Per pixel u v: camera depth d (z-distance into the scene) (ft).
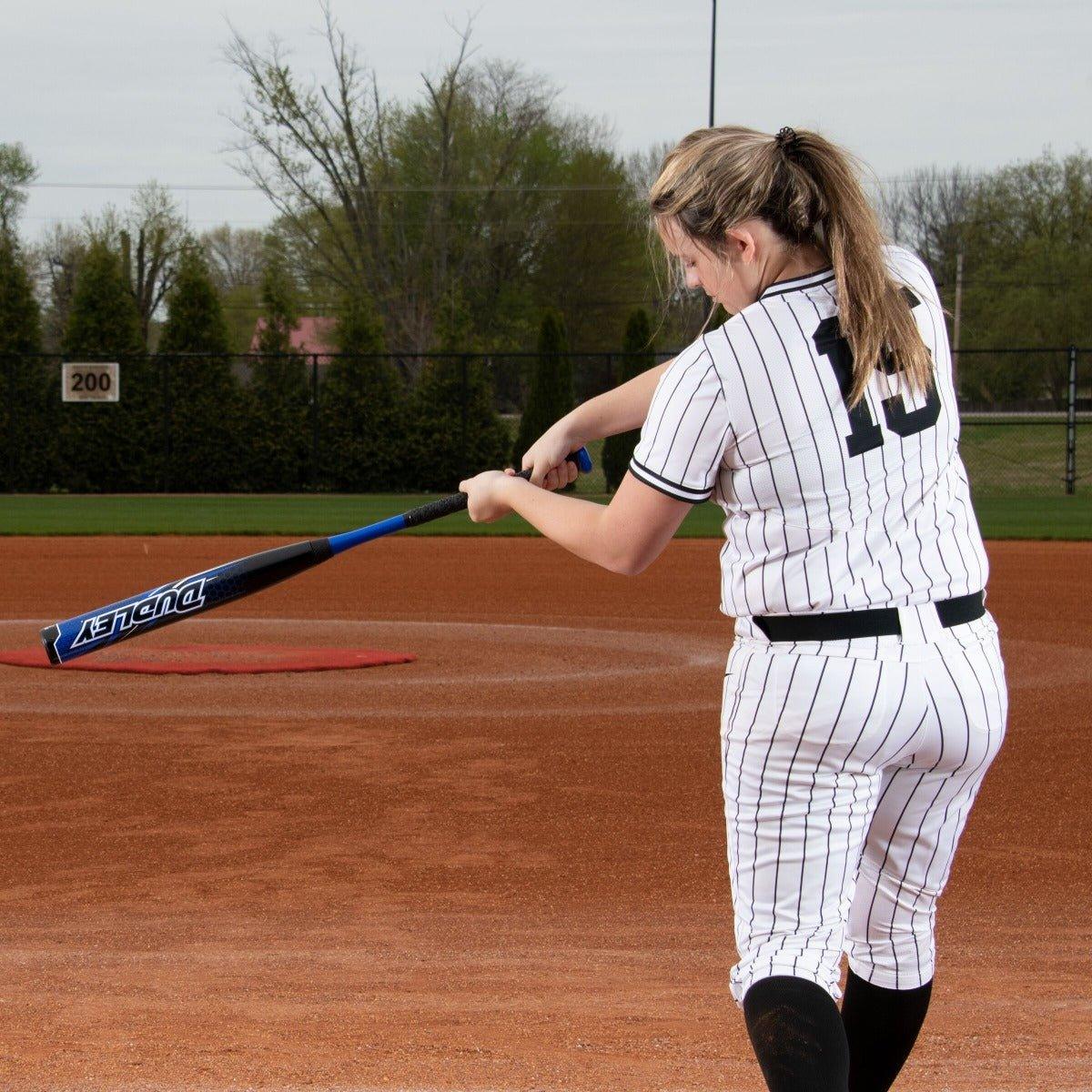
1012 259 229.45
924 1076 12.80
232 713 31.07
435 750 27.68
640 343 122.83
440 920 18.03
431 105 184.24
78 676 35.58
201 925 17.80
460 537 76.79
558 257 203.51
